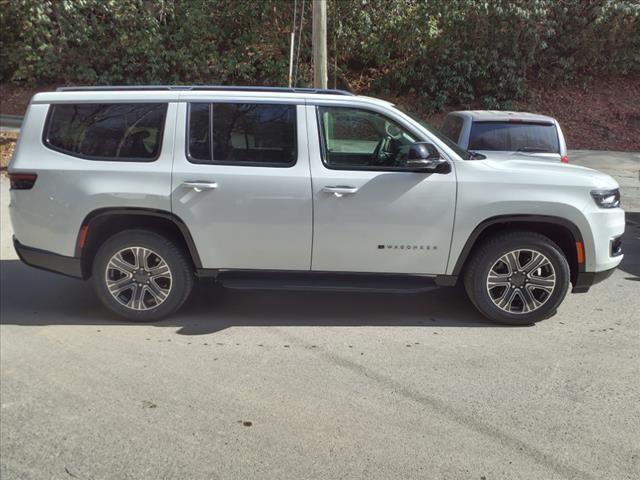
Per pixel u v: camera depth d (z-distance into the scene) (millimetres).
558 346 4543
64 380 3951
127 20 17891
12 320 5043
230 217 4738
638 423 3443
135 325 4949
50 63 18359
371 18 16781
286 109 4789
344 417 3496
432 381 3947
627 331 4859
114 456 3117
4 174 11398
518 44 16891
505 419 3477
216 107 4797
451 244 4758
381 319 5117
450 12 16188
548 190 4695
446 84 17094
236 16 17797
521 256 4852
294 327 4922
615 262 4941
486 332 4828
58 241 4828
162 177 4719
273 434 3314
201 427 3387
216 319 5094
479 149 7512
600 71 18016
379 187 4684
